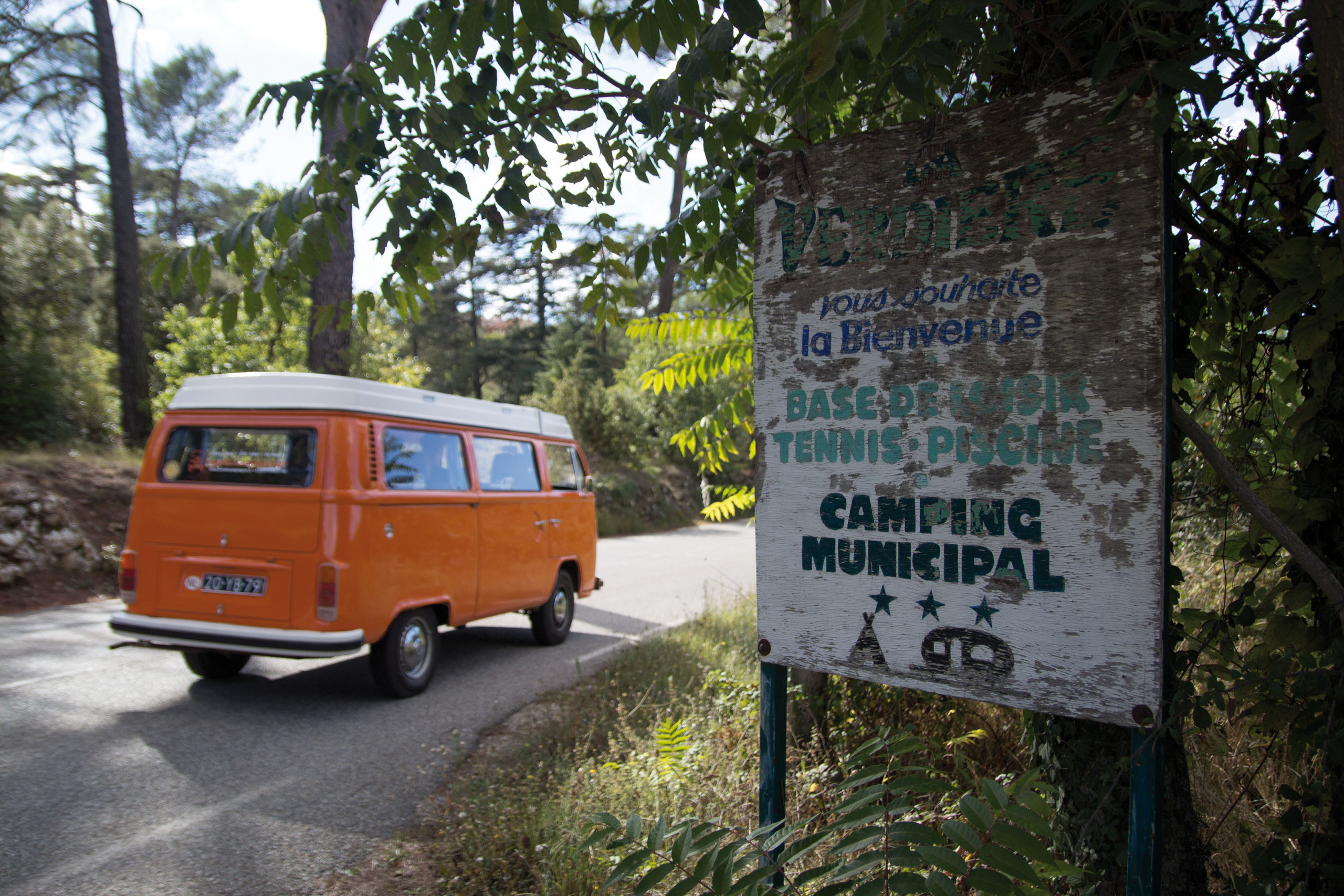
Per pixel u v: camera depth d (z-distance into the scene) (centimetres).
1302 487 223
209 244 262
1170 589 215
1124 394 187
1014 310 199
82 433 1507
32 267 1529
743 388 472
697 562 1548
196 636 587
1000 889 150
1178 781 235
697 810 352
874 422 216
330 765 493
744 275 421
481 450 750
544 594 826
